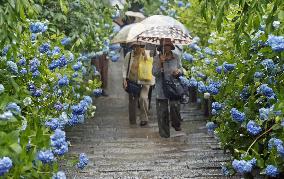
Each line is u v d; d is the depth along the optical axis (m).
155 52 11.24
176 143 10.41
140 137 11.04
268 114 5.89
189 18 14.08
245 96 7.43
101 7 12.01
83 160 5.82
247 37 6.11
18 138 4.49
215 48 10.43
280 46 5.65
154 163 8.98
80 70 9.61
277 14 5.39
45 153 4.61
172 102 11.17
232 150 7.56
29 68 7.70
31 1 6.45
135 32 11.85
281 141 5.61
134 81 12.14
